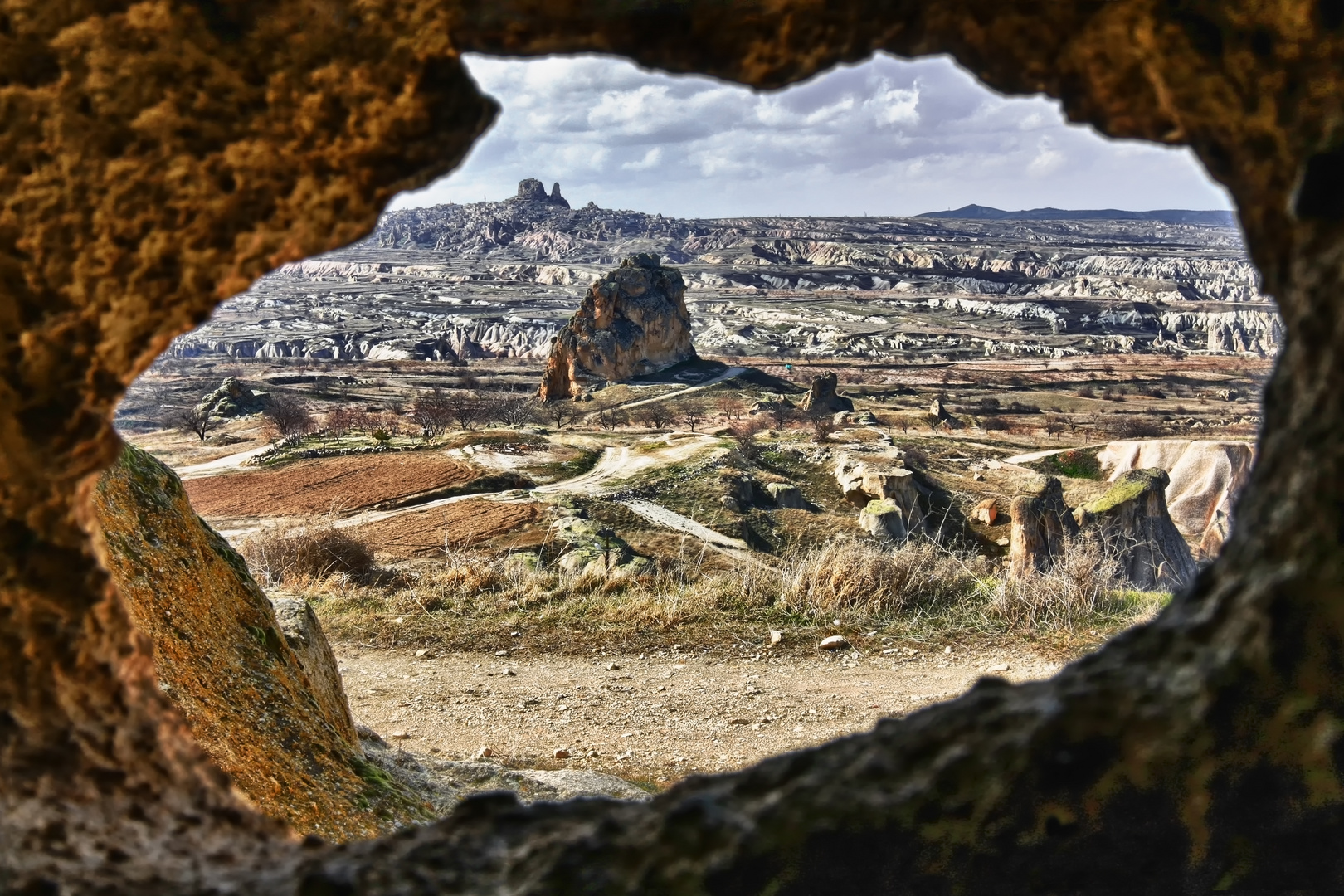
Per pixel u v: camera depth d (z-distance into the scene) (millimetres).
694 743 9148
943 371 171250
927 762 2146
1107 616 11859
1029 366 185250
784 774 2242
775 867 2092
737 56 2543
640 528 40750
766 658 11141
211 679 5137
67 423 2436
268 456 53031
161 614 5113
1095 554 12664
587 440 61969
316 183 2477
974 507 36688
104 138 2307
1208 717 2010
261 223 2473
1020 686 2244
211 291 2521
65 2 2223
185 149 2348
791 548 13898
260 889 2322
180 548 5676
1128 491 36812
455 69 2475
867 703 9906
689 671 10859
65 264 2359
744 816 2154
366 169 2506
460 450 55125
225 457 58344
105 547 5051
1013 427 108562
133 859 2430
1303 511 1988
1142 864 2053
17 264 2340
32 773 2443
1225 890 2035
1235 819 2018
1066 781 2055
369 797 5406
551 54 2541
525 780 7352
